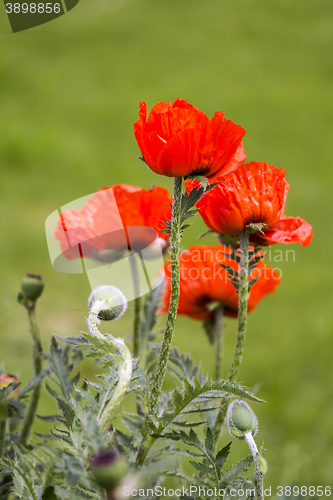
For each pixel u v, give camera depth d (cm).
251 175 253
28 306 265
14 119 1528
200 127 240
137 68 2014
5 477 250
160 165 241
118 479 225
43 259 873
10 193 1138
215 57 2145
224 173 244
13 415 254
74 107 1678
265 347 741
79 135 1473
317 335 762
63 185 1194
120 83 1862
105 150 1394
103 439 232
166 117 242
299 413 608
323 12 2591
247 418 243
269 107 1714
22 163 1270
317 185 1230
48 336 630
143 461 242
